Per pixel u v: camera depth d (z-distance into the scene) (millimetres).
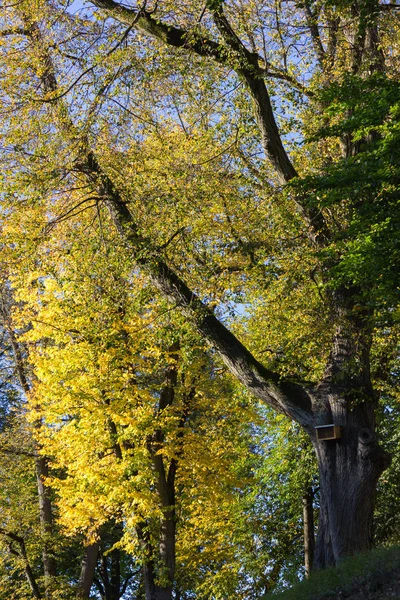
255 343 19094
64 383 18359
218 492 19625
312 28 15836
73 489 18781
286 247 14719
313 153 16766
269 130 14383
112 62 13328
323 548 13383
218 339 14336
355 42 14977
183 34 13250
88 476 17984
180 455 19047
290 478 25078
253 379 14266
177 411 19875
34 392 19875
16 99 14023
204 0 13188
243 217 15562
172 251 14523
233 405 20344
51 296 18344
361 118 12766
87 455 18625
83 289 14406
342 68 15359
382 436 23594
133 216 14375
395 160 12227
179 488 24984
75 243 14320
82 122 13438
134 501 17625
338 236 13469
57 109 13602
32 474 25656
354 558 11805
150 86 13820
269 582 26547
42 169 13539
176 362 17938
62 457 19219
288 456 24344
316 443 13781
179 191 13984
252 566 26094
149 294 14594
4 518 22047
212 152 15086
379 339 17469
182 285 14234
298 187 13711
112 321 15141
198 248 14891
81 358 17922
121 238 14102
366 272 12617
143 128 14336
